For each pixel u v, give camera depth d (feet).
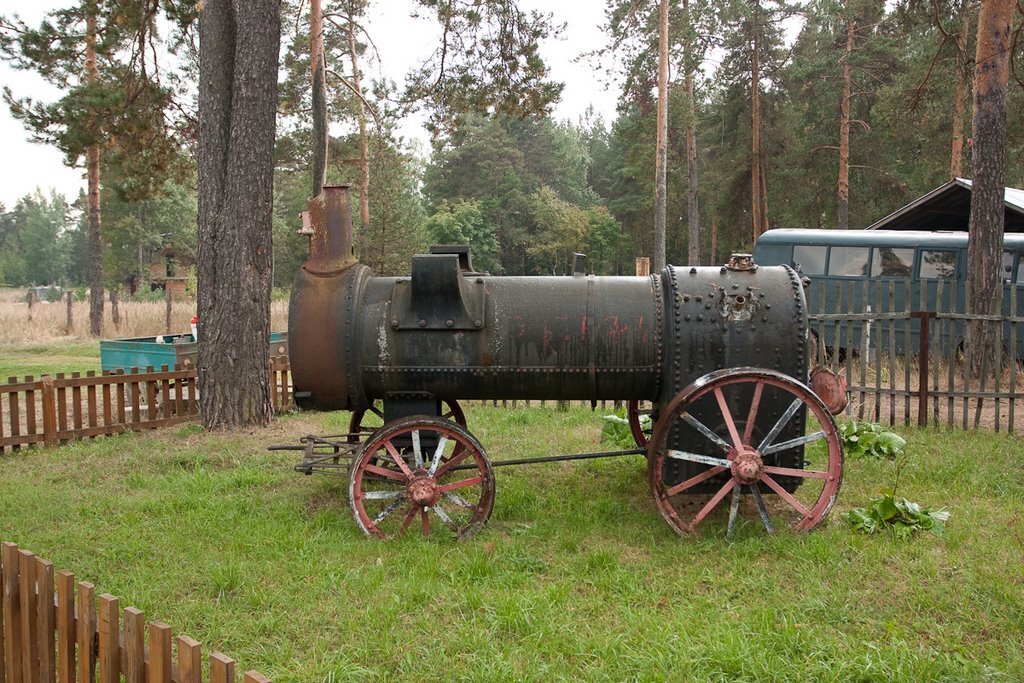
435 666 10.83
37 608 9.01
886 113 64.69
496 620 12.09
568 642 11.54
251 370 26.43
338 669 10.68
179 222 147.95
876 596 13.05
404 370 16.72
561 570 14.39
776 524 16.51
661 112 67.05
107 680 8.10
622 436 23.62
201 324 26.30
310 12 49.62
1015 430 26.20
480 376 16.78
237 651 11.46
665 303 16.78
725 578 13.92
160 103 44.32
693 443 16.22
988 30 35.06
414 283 16.42
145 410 29.63
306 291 17.03
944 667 10.59
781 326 16.02
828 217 103.55
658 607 13.01
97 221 68.44
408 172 97.25
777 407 16.06
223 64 25.84
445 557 14.98
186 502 18.61
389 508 16.20
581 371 16.69
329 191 17.38
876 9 84.89
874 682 10.39
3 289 212.64
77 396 26.21
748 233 108.78
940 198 50.24
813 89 93.61
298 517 17.58
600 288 17.16
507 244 157.58
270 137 26.27
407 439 16.89
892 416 26.66
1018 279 41.29
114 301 72.23
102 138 44.39
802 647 11.25
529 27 41.42
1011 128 51.78
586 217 145.69
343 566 14.46
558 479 20.92
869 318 27.27
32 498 18.99
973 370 34.24
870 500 17.60
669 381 16.34
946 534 15.74
